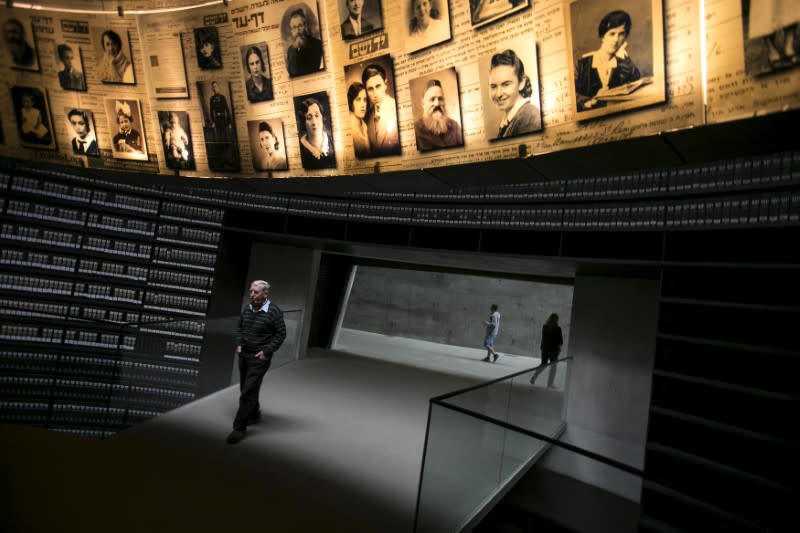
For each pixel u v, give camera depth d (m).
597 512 2.12
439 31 2.60
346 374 6.93
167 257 6.50
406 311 12.84
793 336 3.81
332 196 6.52
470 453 2.99
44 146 3.79
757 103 1.68
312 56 3.10
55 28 3.55
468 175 2.94
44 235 5.78
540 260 5.07
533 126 2.37
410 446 4.38
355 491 3.45
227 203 6.84
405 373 7.49
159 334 4.56
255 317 4.31
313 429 4.53
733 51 1.72
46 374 4.24
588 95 2.16
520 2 2.29
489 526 3.10
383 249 6.54
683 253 4.25
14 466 3.27
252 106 3.39
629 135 2.05
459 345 12.19
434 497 2.77
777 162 3.49
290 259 7.52
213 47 3.36
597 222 4.59
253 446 4.01
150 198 6.43
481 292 12.11
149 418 4.44
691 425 4.06
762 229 3.88
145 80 3.55
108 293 6.12
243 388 4.20
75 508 2.88
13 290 5.59
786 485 3.40
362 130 3.04
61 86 3.66
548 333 6.22
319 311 9.05
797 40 1.56
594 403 5.41
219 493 3.23
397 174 3.04
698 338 3.92
